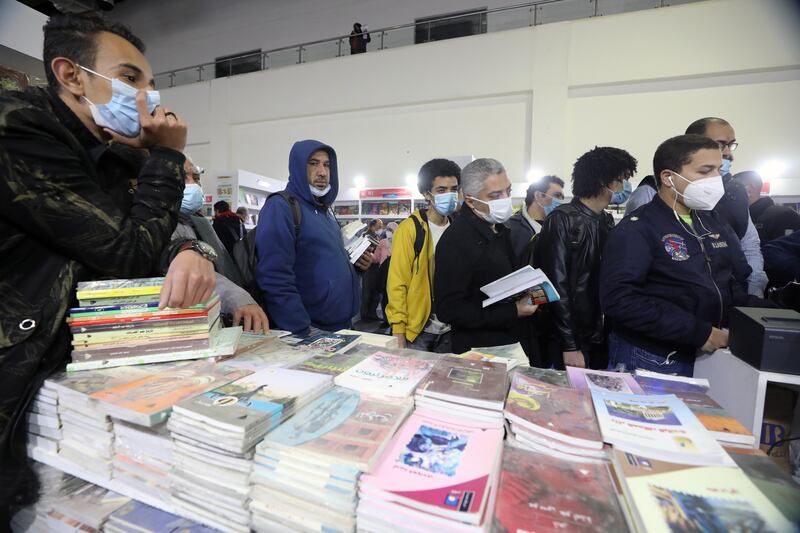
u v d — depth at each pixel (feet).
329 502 1.65
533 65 22.84
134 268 2.49
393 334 6.08
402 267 6.11
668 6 20.65
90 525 2.03
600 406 2.31
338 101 27.45
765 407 3.85
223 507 1.85
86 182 2.38
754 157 19.95
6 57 5.01
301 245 5.04
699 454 1.82
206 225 5.65
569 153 22.86
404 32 28.02
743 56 19.62
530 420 2.12
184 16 34.27
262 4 31.73
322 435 1.88
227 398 2.07
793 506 1.50
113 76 2.64
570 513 1.55
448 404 2.30
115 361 2.60
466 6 26.40
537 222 9.87
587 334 5.74
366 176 27.71
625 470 1.71
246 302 3.93
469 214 5.23
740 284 5.22
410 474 1.68
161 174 2.72
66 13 2.62
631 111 21.77
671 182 4.38
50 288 2.35
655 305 4.15
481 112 24.68
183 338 2.78
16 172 2.06
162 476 2.03
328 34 30.14
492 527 1.47
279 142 29.89
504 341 4.90
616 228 4.70
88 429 2.20
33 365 2.25
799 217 9.09
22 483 2.22
